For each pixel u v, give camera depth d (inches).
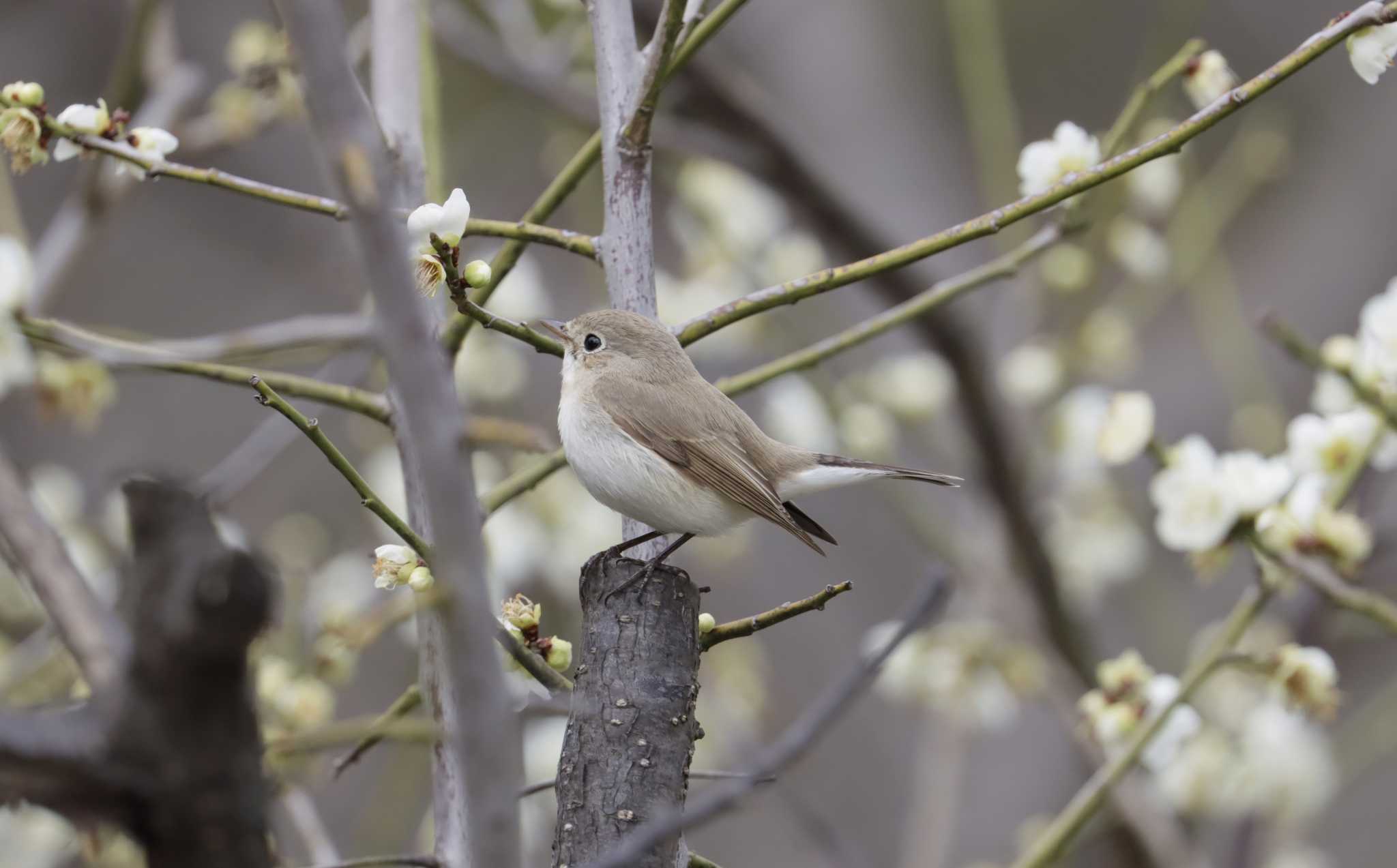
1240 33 690.2
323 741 177.8
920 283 491.5
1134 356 532.7
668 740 202.2
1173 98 675.4
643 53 272.1
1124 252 467.8
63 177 656.4
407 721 241.1
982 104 494.6
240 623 158.9
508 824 142.3
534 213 268.2
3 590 365.1
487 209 676.7
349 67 139.6
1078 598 517.7
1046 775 543.2
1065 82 692.7
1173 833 424.5
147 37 402.0
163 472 179.6
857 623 626.2
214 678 158.2
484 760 142.5
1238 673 424.2
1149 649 577.3
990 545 490.3
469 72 673.0
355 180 137.7
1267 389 500.1
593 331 304.5
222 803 156.9
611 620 215.0
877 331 300.4
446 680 241.4
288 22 138.1
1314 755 396.8
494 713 142.9
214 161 639.1
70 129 245.3
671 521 297.3
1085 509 510.6
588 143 266.7
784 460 318.7
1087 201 300.0
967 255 577.3
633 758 199.0
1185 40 639.1
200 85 437.1
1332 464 317.4
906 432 520.1
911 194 575.5
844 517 641.0
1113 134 303.9
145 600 160.1
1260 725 395.2
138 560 163.2
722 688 441.7
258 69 341.4
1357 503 385.1
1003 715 439.2
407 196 285.6
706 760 436.1
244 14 647.8
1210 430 633.0
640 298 260.4
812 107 585.6
